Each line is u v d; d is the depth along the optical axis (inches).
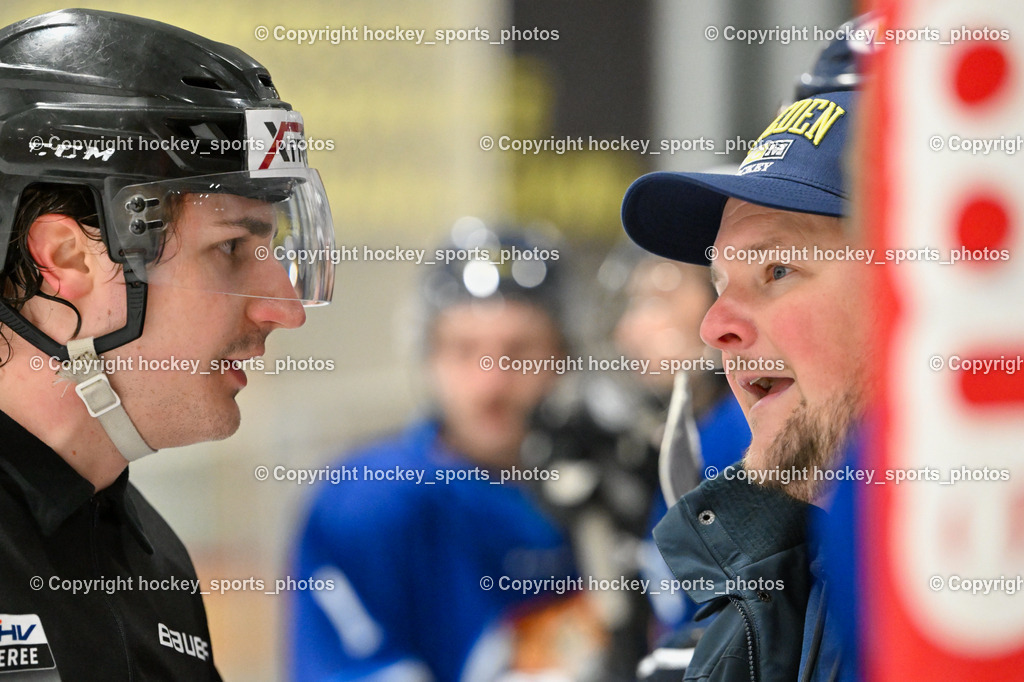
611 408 287.9
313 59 597.9
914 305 37.0
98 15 157.2
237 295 159.6
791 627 130.6
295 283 164.4
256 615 494.3
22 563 141.3
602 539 279.4
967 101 36.5
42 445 148.2
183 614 178.5
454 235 323.3
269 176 156.8
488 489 281.6
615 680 269.4
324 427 561.3
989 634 37.0
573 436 286.2
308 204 167.3
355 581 275.3
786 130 132.2
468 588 275.9
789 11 490.0
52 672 138.9
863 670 81.9
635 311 315.6
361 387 579.5
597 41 556.1
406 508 277.4
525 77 580.7
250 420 547.8
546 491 283.3
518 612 275.1
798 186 123.0
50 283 149.4
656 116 539.2
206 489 522.3
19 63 151.1
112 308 151.1
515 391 295.4
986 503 36.6
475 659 269.7
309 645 275.3
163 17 559.5
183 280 153.2
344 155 608.7
